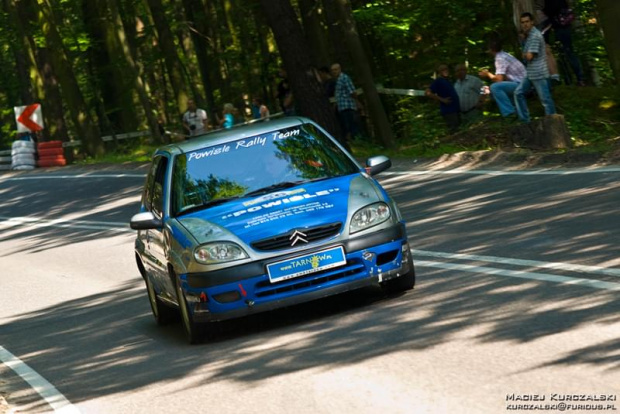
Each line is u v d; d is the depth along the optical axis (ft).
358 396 41.86
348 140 160.86
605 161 102.17
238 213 59.52
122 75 267.39
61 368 60.29
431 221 90.17
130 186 177.27
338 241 57.36
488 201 93.56
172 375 52.34
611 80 157.38
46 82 270.46
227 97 260.42
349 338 52.49
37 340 71.82
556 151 111.75
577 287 54.54
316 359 49.44
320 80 153.79
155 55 280.31
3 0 291.58
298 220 57.93
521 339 46.24
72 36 278.05
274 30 153.89
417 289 61.82
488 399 38.29
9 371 62.13
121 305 80.69
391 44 179.83
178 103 255.70
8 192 210.18
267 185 62.69
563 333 45.98
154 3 251.39
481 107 142.10
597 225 71.67
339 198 59.52
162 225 62.28
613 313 48.01
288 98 178.19
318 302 63.82
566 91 134.00
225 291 56.54
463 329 50.01
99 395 51.01
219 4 264.11
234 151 65.36
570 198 85.15
